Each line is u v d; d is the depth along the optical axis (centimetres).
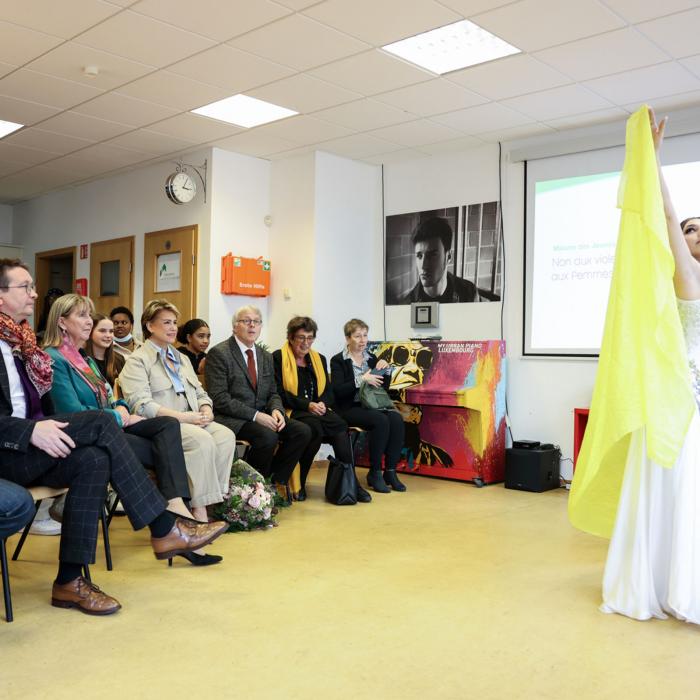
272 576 316
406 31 398
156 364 385
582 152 564
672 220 272
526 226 591
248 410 441
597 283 556
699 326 274
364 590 299
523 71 452
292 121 557
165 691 204
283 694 203
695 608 260
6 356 265
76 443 263
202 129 580
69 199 797
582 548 373
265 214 670
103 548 359
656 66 441
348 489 477
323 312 645
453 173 638
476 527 419
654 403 261
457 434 578
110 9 377
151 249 689
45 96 511
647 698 205
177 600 282
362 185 682
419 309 650
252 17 383
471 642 244
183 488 323
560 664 227
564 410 570
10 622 255
